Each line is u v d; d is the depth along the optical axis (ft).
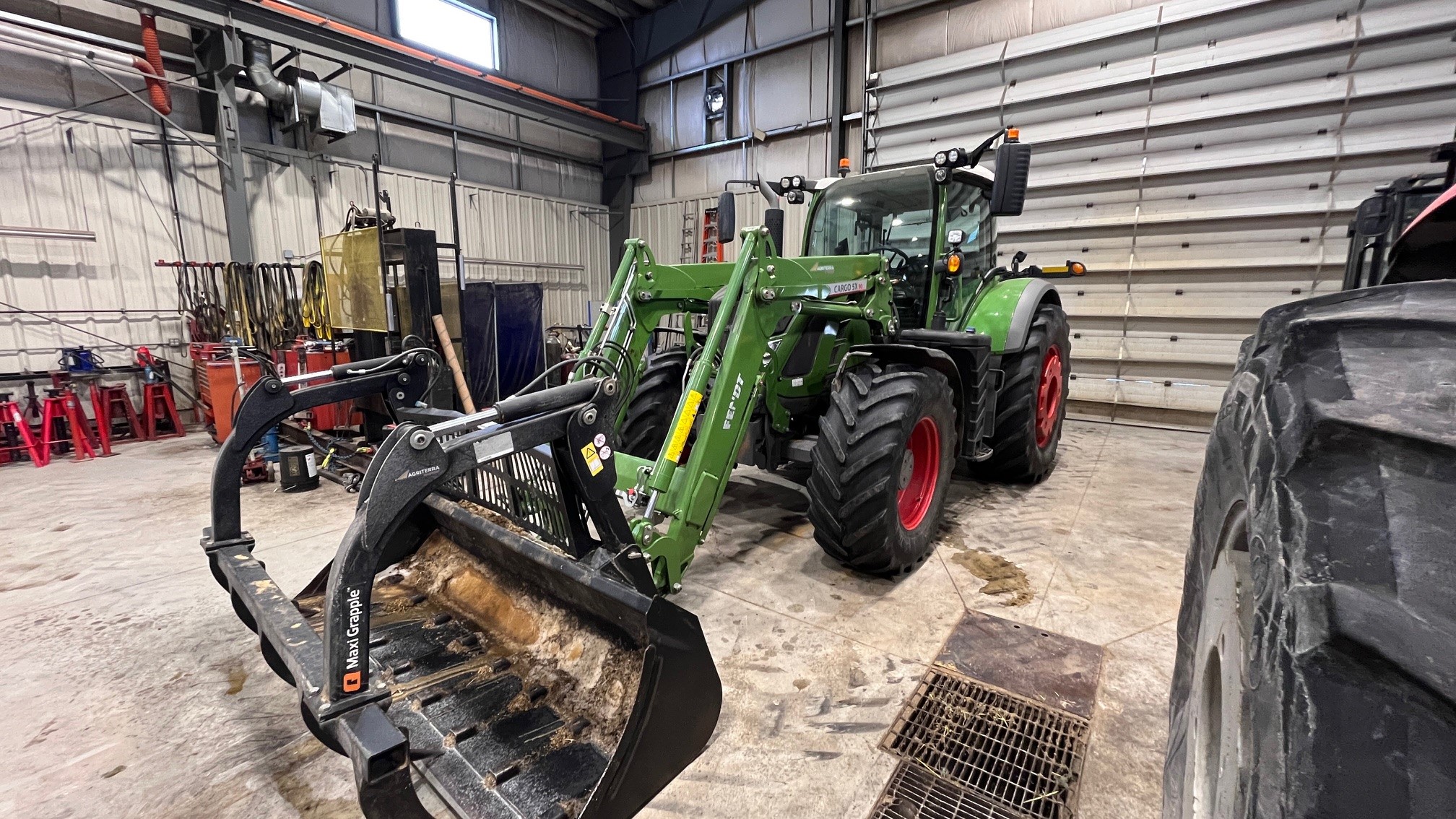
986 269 13.51
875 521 7.89
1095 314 20.45
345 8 22.47
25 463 15.61
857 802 4.99
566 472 5.17
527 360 21.88
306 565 9.37
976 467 13.26
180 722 6.00
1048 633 7.38
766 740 5.65
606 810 3.97
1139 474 14.20
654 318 8.48
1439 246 3.78
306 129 21.06
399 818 3.63
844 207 12.30
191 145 19.48
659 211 31.83
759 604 8.08
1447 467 1.75
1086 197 20.16
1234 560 2.67
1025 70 20.62
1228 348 18.67
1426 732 1.45
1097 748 5.53
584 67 31.55
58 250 17.65
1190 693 3.22
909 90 22.93
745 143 28.22
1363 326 2.29
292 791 5.18
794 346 9.35
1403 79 15.71
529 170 29.81
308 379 6.93
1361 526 1.78
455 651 5.64
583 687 5.05
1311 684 1.62
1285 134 17.17
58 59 17.37
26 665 6.93
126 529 10.99
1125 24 18.71
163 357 19.54
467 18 26.11
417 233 13.51
